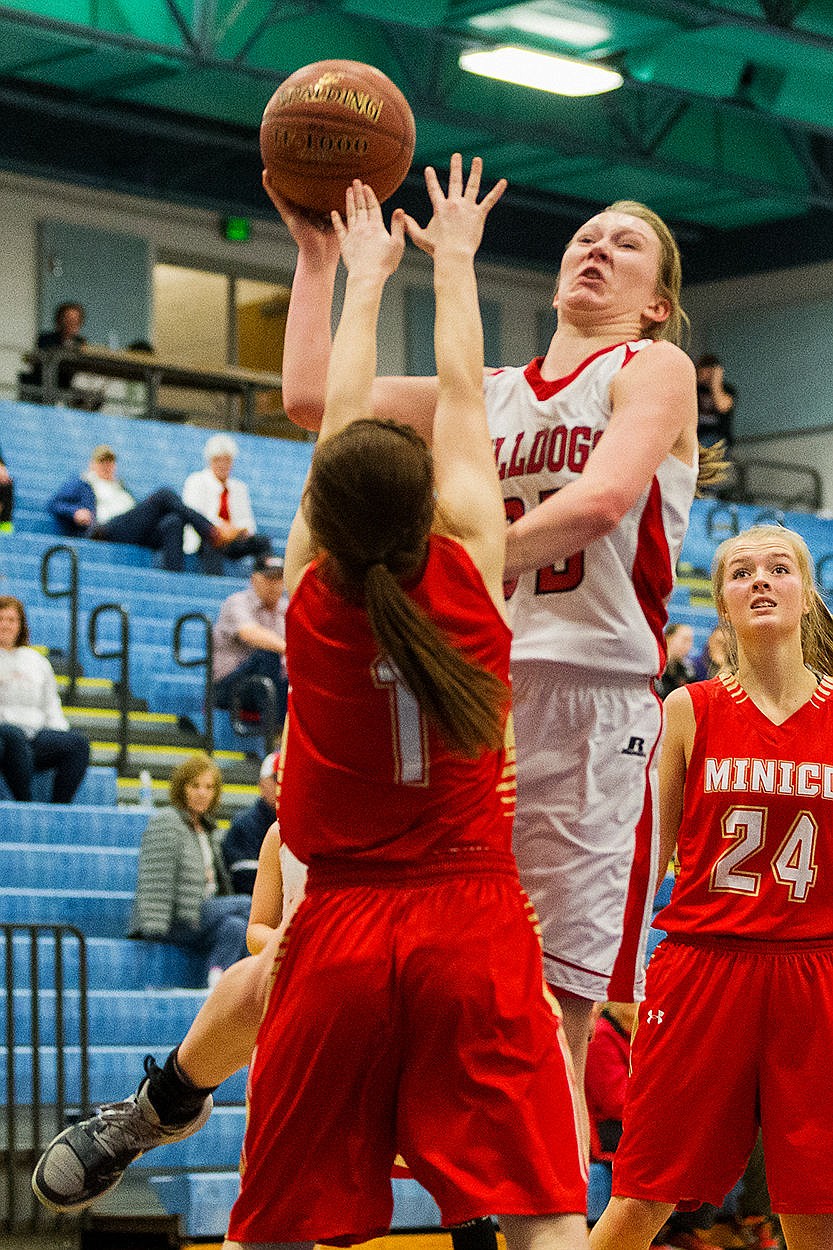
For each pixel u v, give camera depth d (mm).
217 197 21625
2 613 11133
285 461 18953
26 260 21078
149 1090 4191
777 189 21297
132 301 21766
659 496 3686
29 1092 8695
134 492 17734
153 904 9445
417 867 3238
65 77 19156
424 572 3203
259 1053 3314
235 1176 8016
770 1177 4766
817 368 24766
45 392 18219
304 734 3277
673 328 3967
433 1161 3150
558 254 24266
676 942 4938
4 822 10422
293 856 3629
